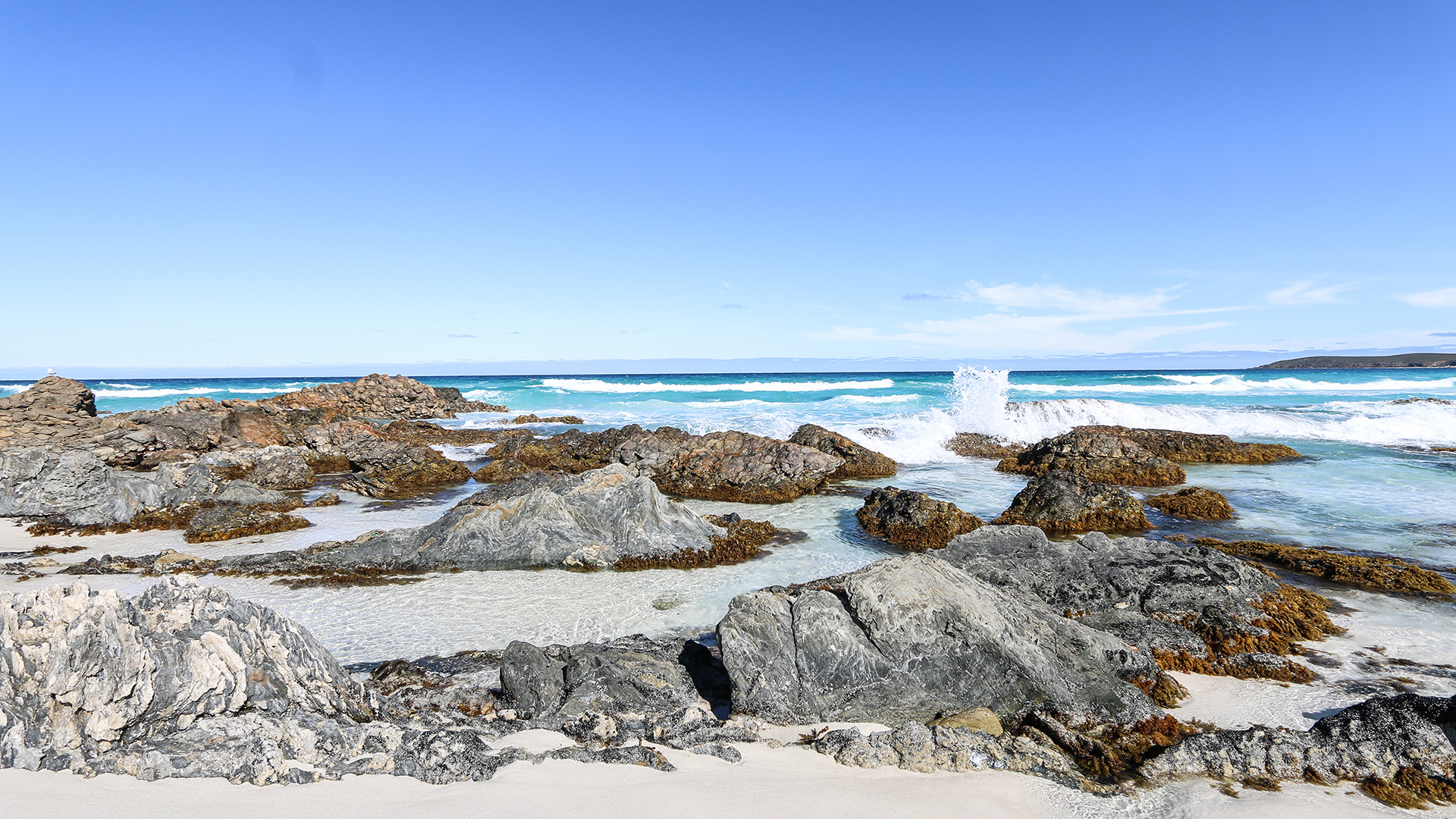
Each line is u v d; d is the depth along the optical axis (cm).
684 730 689
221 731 580
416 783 552
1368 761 638
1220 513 1744
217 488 1942
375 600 1199
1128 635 953
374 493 2167
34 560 1430
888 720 750
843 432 2994
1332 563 1273
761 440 2298
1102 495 1697
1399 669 890
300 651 702
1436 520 1681
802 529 1720
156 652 602
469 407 5038
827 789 576
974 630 780
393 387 4866
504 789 546
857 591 827
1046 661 782
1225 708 788
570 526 1435
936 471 2502
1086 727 716
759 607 813
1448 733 643
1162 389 6016
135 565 1348
